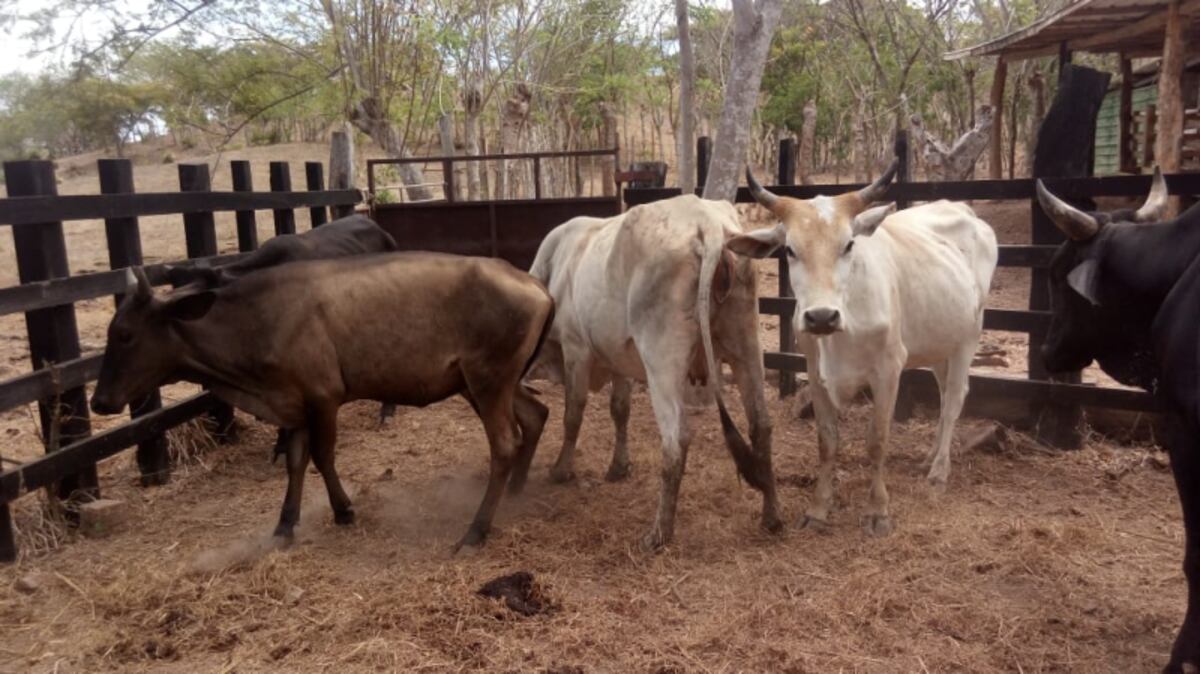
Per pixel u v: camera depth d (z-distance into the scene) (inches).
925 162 641.0
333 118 721.6
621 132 1416.1
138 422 244.1
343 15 568.4
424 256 212.8
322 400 208.1
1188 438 144.7
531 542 206.1
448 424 310.3
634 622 167.3
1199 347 140.9
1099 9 508.1
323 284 207.2
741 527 210.7
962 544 196.9
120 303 230.8
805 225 184.4
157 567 198.1
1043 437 263.9
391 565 197.3
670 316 195.0
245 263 255.3
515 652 157.3
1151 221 174.9
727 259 194.1
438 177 756.0
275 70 664.4
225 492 251.4
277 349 205.0
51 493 221.6
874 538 202.7
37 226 215.2
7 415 327.9
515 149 573.0
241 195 296.5
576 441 259.9
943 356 230.4
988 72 1128.2
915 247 221.3
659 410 197.9
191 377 213.0
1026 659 153.8
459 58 589.6
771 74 1182.9
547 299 212.4
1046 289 263.1
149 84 858.8
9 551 203.8
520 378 215.3
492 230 368.5
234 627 169.6
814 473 246.5
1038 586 179.2
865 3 1168.8
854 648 157.8
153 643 165.3
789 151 311.4
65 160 1450.5
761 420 202.8
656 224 199.2
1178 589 176.6
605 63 898.1
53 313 219.1
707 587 181.2
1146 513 215.6
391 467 266.5
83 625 174.4
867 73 1196.5
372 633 165.5
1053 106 259.0
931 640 159.9
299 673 154.9
